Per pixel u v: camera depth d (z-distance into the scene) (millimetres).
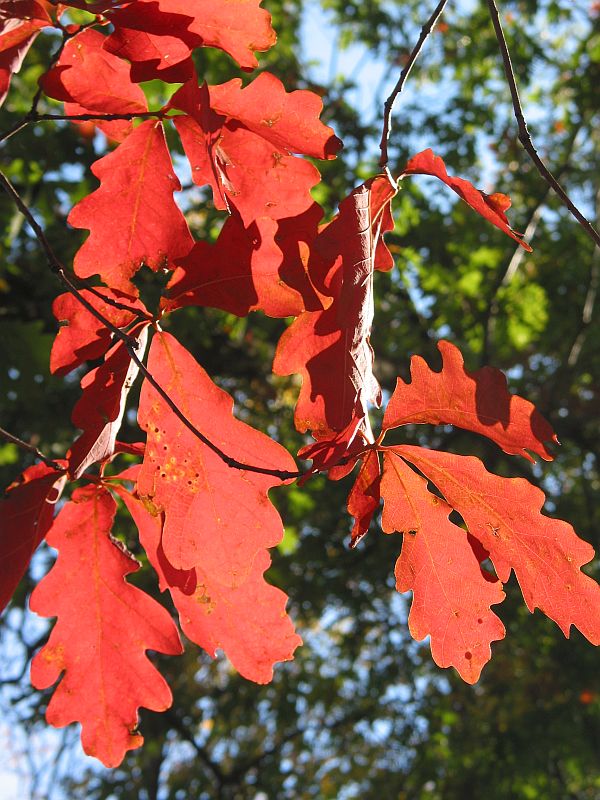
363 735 4355
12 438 842
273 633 881
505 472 4164
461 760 3844
